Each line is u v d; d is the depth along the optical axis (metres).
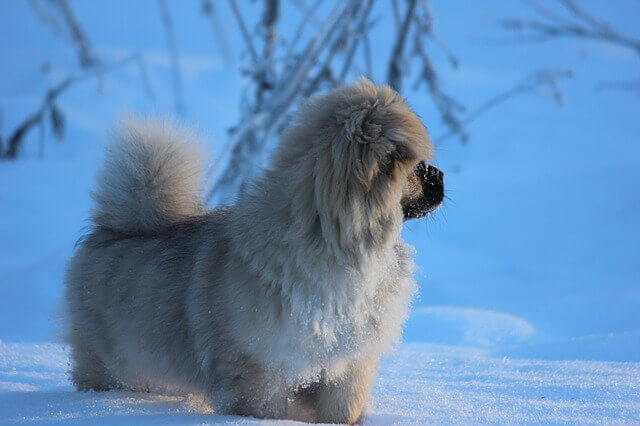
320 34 12.34
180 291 5.64
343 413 5.45
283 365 5.07
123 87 23.36
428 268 15.72
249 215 5.09
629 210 18.75
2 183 17.42
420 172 5.26
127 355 5.99
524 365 7.25
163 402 5.70
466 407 5.57
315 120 5.07
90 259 6.38
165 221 6.41
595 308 12.28
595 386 6.18
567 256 16.41
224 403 5.20
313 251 4.93
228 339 5.12
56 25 13.45
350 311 5.04
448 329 10.06
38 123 17.97
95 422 4.96
